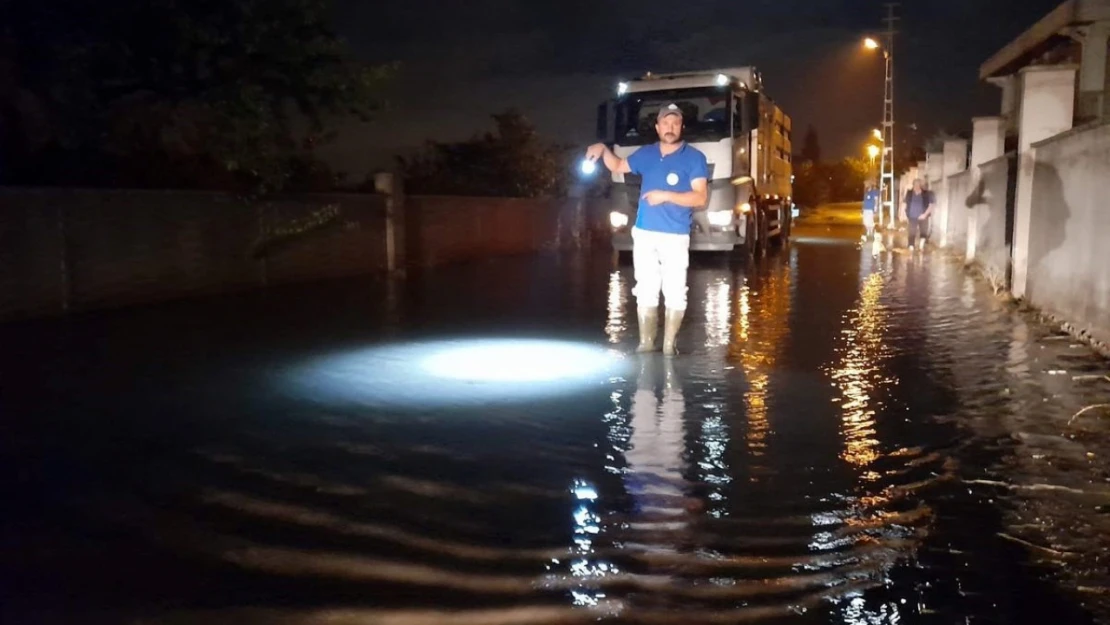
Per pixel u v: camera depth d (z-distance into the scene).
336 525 4.79
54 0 12.10
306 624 3.77
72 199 11.59
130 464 5.70
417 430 6.53
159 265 13.05
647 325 9.40
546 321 11.80
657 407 7.22
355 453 5.98
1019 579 4.23
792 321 11.83
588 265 21.05
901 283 16.94
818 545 4.60
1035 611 3.94
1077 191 10.59
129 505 5.02
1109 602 4.01
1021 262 13.63
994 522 4.89
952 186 26.08
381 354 9.40
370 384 7.97
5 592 4.00
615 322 11.70
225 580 4.15
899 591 4.12
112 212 12.19
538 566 4.34
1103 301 9.61
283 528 4.74
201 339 10.15
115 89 13.02
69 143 13.10
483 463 5.81
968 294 14.98
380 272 18.47
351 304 13.43
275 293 14.56
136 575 4.18
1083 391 7.75
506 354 9.45
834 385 8.02
